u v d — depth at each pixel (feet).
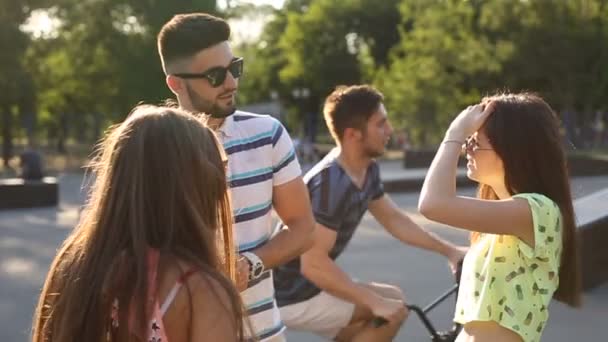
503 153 10.06
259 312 10.97
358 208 14.74
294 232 11.28
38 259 40.50
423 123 126.21
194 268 6.69
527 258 9.88
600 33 136.98
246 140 10.99
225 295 6.69
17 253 42.42
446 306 26.37
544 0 132.67
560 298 10.39
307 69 191.42
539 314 9.91
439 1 134.31
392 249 38.73
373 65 198.39
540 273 9.92
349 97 14.64
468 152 10.27
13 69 127.65
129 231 6.82
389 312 14.57
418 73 125.90
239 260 10.38
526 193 10.03
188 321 6.64
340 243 14.83
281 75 194.08
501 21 134.10
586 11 136.46
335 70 190.60
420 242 15.53
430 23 132.67
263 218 11.06
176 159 6.88
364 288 14.73
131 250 6.78
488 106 10.21
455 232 45.16
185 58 10.69
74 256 7.01
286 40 193.36
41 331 7.21
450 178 9.96
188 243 6.87
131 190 6.85
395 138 169.99
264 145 11.06
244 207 10.89
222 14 160.15
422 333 23.25
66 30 142.61
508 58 130.52
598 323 23.50
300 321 14.79
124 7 147.02
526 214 9.82
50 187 71.36
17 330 26.05
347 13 194.80
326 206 14.29
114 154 7.00
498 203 9.87
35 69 139.85
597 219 27.50
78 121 190.39
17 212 66.28
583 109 153.58
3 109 144.97
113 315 6.70
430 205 9.88
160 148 6.89
